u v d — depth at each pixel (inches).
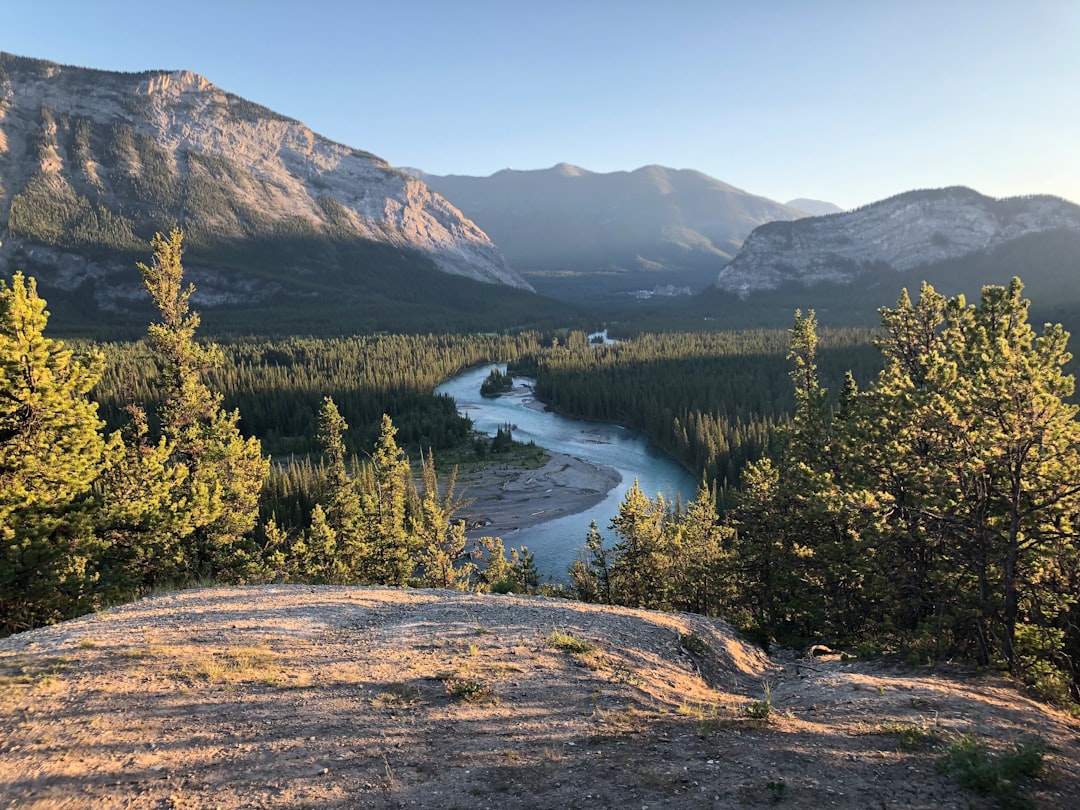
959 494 743.1
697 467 3595.0
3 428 778.2
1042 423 642.8
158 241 1192.2
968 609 699.4
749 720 423.5
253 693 420.5
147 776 313.0
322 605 677.9
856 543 852.0
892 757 361.4
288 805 291.9
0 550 717.3
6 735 344.8
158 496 981.8
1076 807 311.1
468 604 716.0
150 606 643.5
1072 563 657.0
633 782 319.6
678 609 1337.4
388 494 1759.4
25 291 805.9
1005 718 450.9
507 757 346.9
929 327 1150.3
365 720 388.5
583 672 506.0
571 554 2539.4
